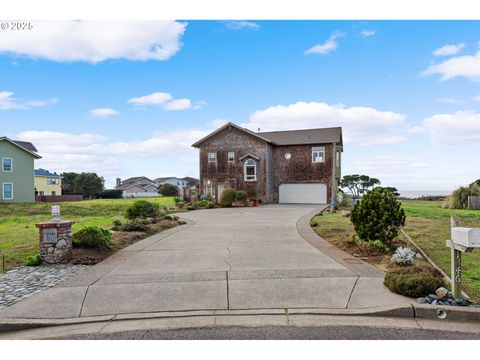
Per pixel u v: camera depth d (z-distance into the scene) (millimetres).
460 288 5016
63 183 73125
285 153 30562
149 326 4520
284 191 30531
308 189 29875
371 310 4820
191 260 7871
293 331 4316
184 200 30281
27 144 40844
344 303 5098
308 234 11406
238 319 4672
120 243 9898
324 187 29391
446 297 5000
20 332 4523
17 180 34312
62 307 5133
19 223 17406
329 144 29219
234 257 8070
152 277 6504
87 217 19844
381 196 8641
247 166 29844
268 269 6895
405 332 4273
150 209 15312
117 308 5082
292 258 7848
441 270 6641
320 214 18125
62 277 6727
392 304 4922
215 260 7809
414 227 11977
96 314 4895
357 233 8906
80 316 4836
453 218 5117
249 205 26625
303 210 21375
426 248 8570
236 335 4234
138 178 87375
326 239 10414
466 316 4609
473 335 4199
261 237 10961
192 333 4309
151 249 9328
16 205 28906
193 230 13031
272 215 18297
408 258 6945
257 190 29484
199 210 23094
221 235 11586
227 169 30453
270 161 30266
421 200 32500
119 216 20391
